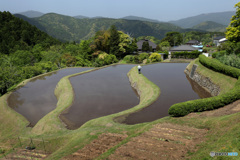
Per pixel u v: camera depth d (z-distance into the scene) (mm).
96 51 69375
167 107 18250
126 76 37094
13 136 17141
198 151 7977
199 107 13492
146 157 8219
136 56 61125
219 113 12211
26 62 62312
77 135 13695
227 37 30469
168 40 103125
